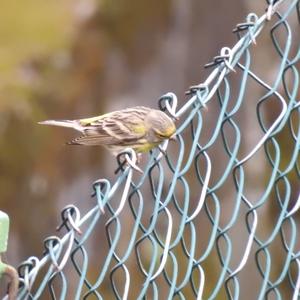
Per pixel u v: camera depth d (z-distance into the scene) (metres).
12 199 17.33
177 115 7.12
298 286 7.09
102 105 18.92
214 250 16.08
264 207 17.23
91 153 18.20
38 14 19.11
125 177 6.66
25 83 17.81
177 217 15.32
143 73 19.91
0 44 18.52
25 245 17.33
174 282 6.54
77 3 19.69
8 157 17.33
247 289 15.09
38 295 6.02
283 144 16.14
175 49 20.14
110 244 6.38
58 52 18.59
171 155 15.10
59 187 17.88
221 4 19.56
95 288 6.28
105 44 19.28
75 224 6.25
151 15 20.06
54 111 18.03
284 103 7.32
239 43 7.40
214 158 16.83
